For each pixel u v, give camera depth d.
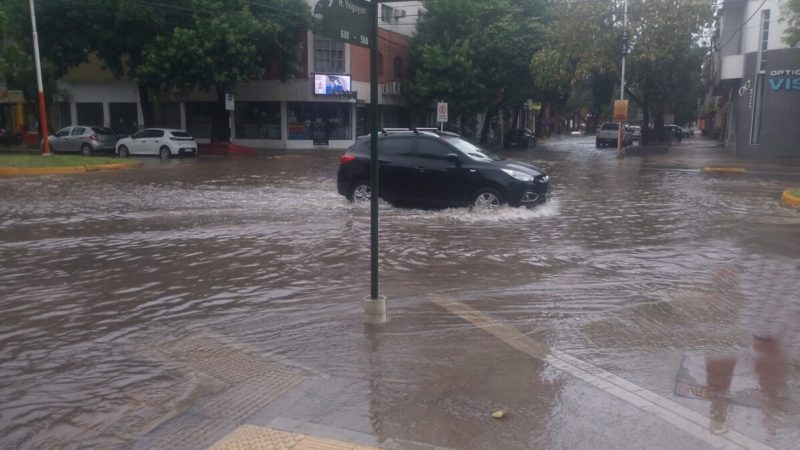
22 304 7.26
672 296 7.54
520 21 43.44
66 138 35.38
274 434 4.26
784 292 7.72
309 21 36.47
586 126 107.38
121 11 33.41
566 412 4.58
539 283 8.11
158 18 34.41
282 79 38.16
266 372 5.32
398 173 13.98
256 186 19.14
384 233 11.38
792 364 5.50
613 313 6.90
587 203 15.59
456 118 48.09
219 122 38.22
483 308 7.06
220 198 16.25
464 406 4.68
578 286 7.96
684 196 17.12
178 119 43.50
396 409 4.63
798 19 24.81
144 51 34.69
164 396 4.88
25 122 46.53
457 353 5.73
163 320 6.70
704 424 4.41
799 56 27.55
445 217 12.98
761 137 32.62
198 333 6.28
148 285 8.02
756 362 5.54
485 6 42.19
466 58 41.59
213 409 4.65
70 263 9.22
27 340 6.13
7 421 4.52
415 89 42.91
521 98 44.44
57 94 42.50
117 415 4.59
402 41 45.16
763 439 4.21
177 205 15.02
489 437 4.22
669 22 34.22
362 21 5.76
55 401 4.83
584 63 35.81
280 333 6.26
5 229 11.93
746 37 33.47
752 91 32.81
